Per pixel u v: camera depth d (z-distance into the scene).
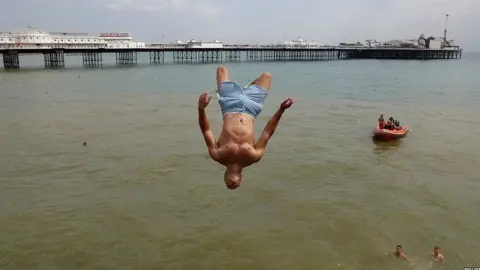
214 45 144.12
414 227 18.03
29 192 21.53
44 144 30.84
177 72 102.19
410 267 15.19
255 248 16.31
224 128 5.60
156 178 23.56
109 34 139.88
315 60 175.12
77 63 151.25
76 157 27.58
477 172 25.27
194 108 48.19
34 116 41.78
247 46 155.25
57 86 68.62
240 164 5.50
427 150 30.12
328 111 46.28
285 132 35.34
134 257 15.69
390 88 69.75
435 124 39.38
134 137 33.22
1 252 15.87
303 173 24.53
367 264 15.34
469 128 37.59
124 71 103.56
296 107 49.03
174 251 16.08
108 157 27.59
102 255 15.78
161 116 42.78
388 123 34.28
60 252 15.95
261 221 18.41
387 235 17.34
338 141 32.41
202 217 18.77
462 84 75.69
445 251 16.22
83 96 57.50
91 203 20.19
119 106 49.25
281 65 135.38
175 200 20.56
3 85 68.25
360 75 95.81
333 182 23.20
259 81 6.21
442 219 18.84
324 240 16.91
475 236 17.34
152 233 17.36
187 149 29.45
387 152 29.41
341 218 18.69
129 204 20.08
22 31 119.12
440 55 190.00
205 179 23.39
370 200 20.78
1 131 34.94
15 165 25.81
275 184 22.67
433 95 60.38
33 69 104.69
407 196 21.41
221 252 16.05
